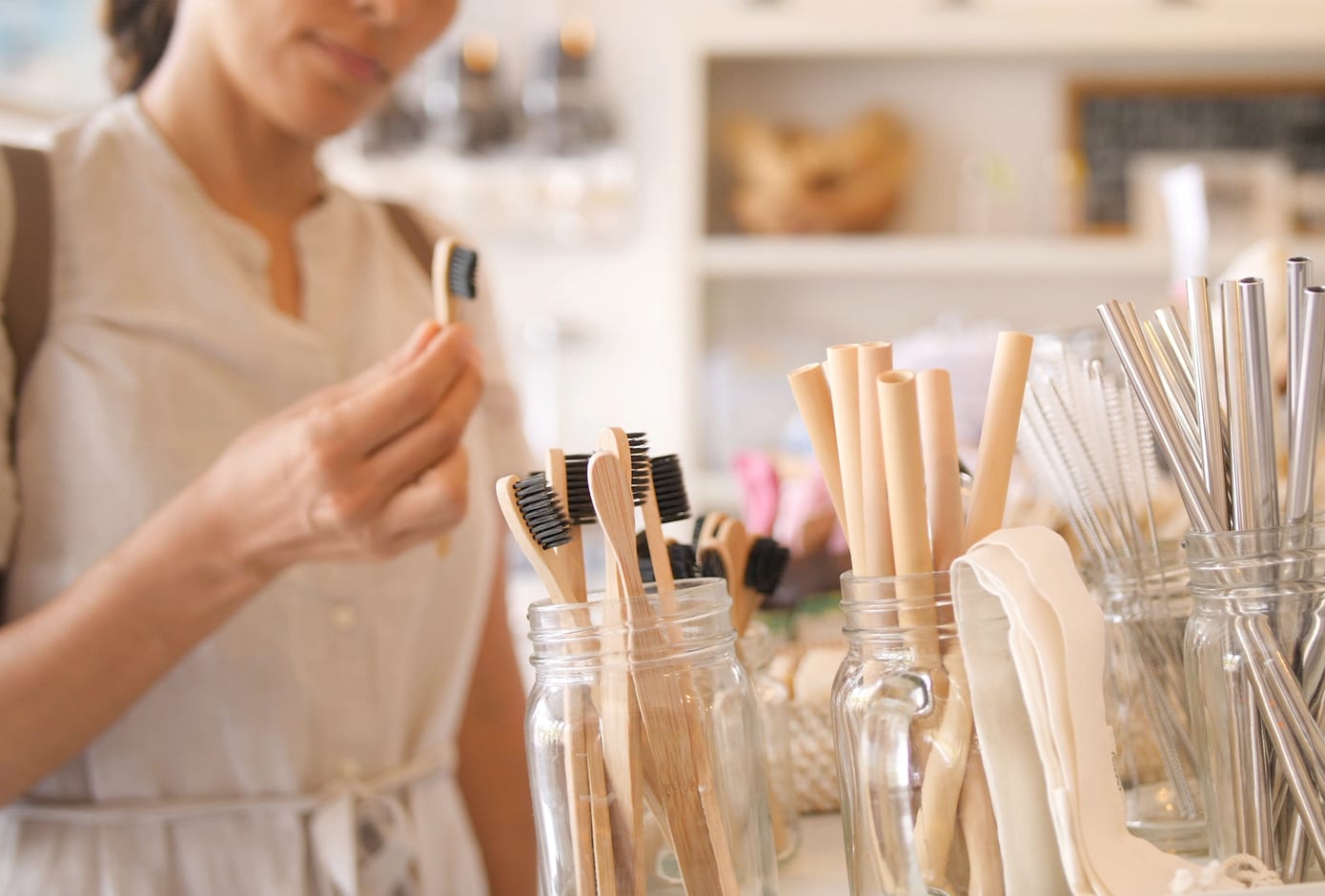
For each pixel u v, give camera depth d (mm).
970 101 2547
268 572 699
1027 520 671
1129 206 2510
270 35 784
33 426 782
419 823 879
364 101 836
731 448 2416
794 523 896
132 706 762
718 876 417
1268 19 2402
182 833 789
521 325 2553
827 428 460
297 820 814
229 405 828
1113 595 479
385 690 872
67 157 827
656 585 460
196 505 680
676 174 2418
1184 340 446
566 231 2465
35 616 702
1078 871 378
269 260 879
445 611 924
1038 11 2486
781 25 2402
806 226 2393
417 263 1007
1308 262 406
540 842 443
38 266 790
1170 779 468
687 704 424
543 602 441
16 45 1783
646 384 2564
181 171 846
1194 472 425
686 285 2395
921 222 2551
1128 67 2547
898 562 426
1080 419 482
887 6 2473
